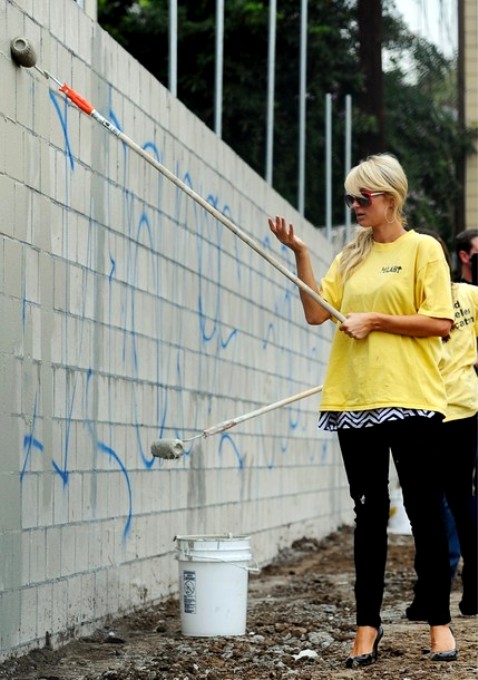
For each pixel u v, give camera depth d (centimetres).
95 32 979
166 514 1148
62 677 766
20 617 801
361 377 759
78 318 923
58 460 877
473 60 3547
